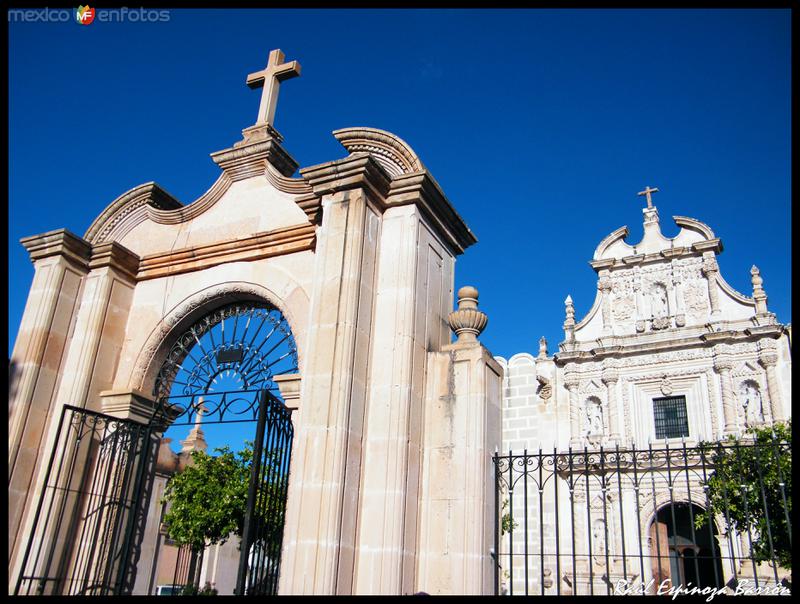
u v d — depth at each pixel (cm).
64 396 877
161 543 2102
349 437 650
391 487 652
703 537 2133
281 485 751
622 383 2577
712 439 2350
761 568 1820
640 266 2780
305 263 843
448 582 655
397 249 755
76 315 931
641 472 2317
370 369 708
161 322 915
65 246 930
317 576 592
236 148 951
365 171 742
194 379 887
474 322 779
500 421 766
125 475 823
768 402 2308
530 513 1870
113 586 792
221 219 942
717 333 2441
